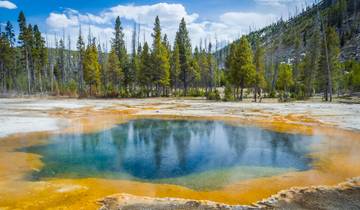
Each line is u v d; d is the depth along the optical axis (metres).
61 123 23.12
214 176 11.00
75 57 86.81
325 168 11.60
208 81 64.62
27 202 8.30
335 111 27.42
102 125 23.14
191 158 13.73
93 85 58.34
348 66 64.44
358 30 81.88
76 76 76.06
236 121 24.72
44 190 9.27
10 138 17.45
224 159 13.50
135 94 53.00
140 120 25.84
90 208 7.89
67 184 9.91
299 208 7.77
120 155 14.35
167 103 40.34
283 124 22.48
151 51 54.44
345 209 7.61
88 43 65.25
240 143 16.84
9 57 59.88
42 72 72.62
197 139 18.19
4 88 61.16
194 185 10.01
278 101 41.16
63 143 16.84
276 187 9.57
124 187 9.72
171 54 60.03
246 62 44.25
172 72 56.19
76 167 12.26
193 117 27.19
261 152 14.69
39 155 14.09
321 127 20.45
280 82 55.34
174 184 10.16
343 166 11.76
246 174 11.19
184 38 61.44
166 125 23.44
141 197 8.68
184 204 8.15
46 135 18.70
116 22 61.44
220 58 99.44
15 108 31.98
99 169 12.02
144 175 11.23
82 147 15.97
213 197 8.80
